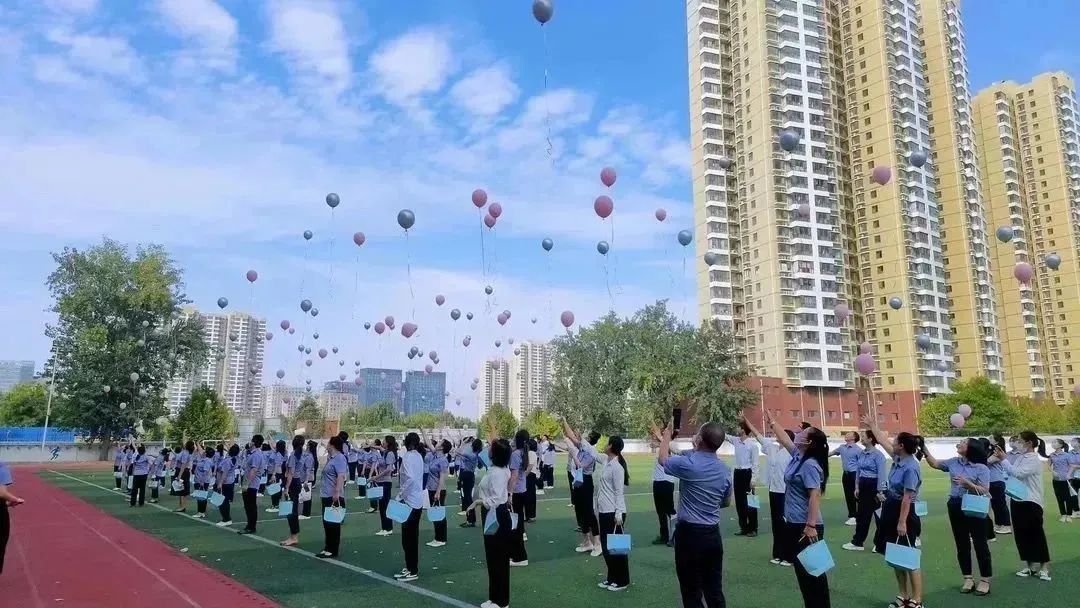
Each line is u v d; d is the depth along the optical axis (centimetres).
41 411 6988
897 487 772
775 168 7138
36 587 841
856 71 7900
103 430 4909
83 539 1239
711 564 549
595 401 6397
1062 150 9325
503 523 716
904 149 7581
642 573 898
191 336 5159
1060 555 1015
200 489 1661
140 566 971
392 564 978
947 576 876
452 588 820
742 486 1212
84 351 4775
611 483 870
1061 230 9162
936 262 7525
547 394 6869
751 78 7450
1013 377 8969
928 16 8550
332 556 1038
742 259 7469
